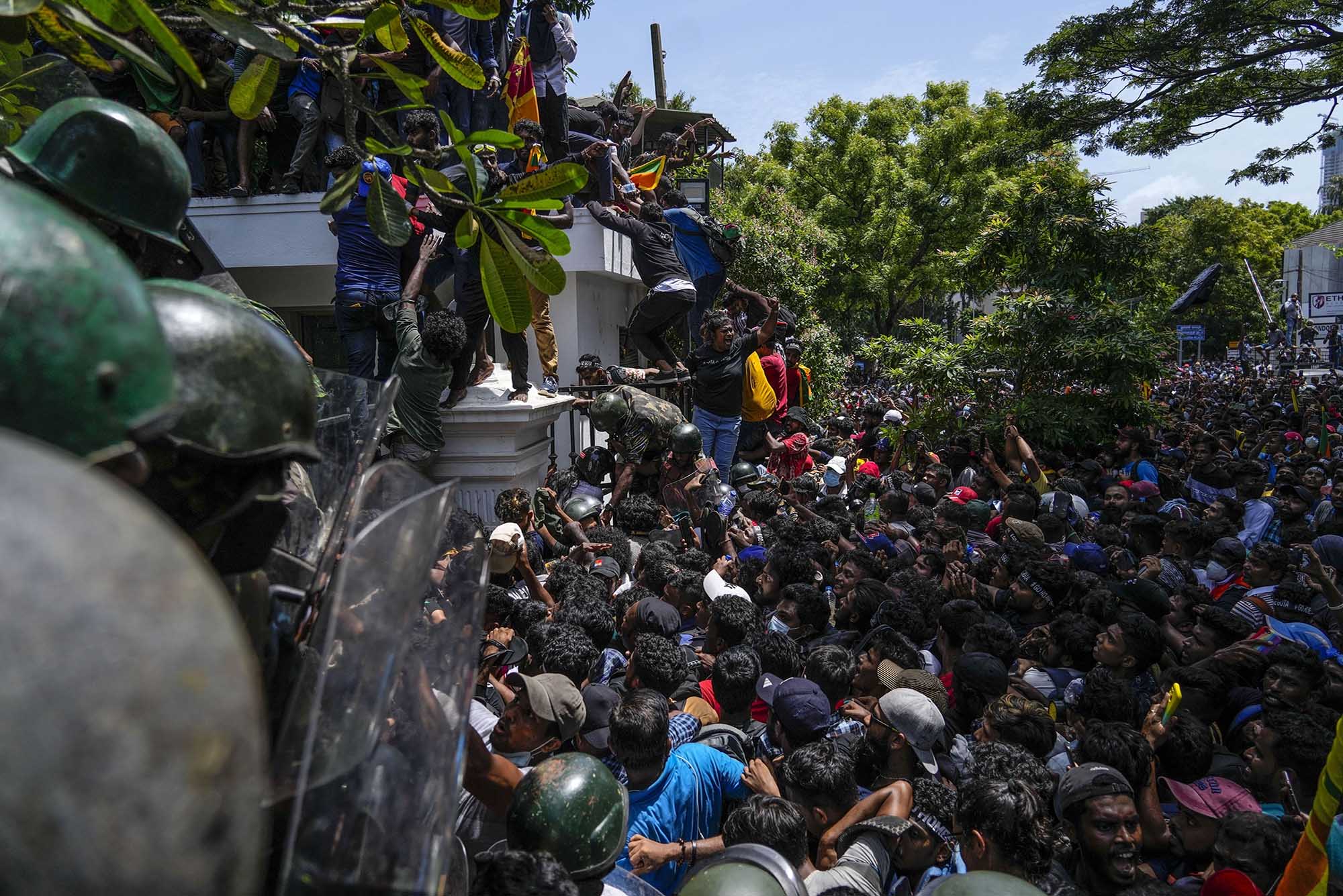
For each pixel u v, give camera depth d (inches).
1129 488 318.0
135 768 17.5
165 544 20.4
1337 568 227.8
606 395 276.4
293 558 53.3
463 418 267.7
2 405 25.0
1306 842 87.0
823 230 791.7
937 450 455.5
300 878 32.3
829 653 146.6
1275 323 1806.1
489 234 69.9
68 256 26.0
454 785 42.6
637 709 109.7
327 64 61.8
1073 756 133.1
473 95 310.2
